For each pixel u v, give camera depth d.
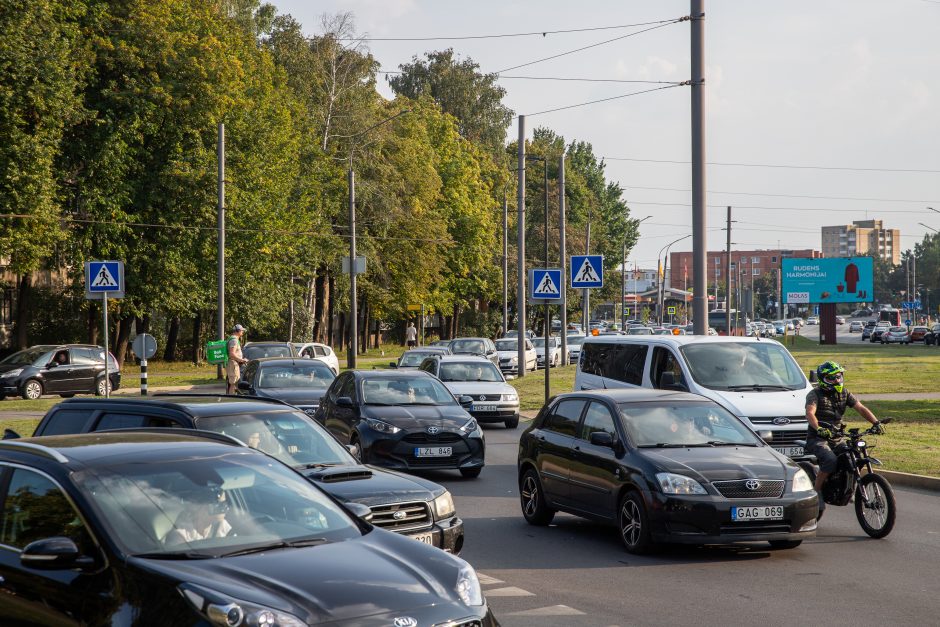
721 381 26.09
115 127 71.44
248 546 8.98
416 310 125.81
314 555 8.79
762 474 17.42
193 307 85.50
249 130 79.25
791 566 16.75
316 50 100.38
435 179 116.81
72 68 66.38
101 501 9.05
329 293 123.88
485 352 79.06
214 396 16.83
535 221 171.62
